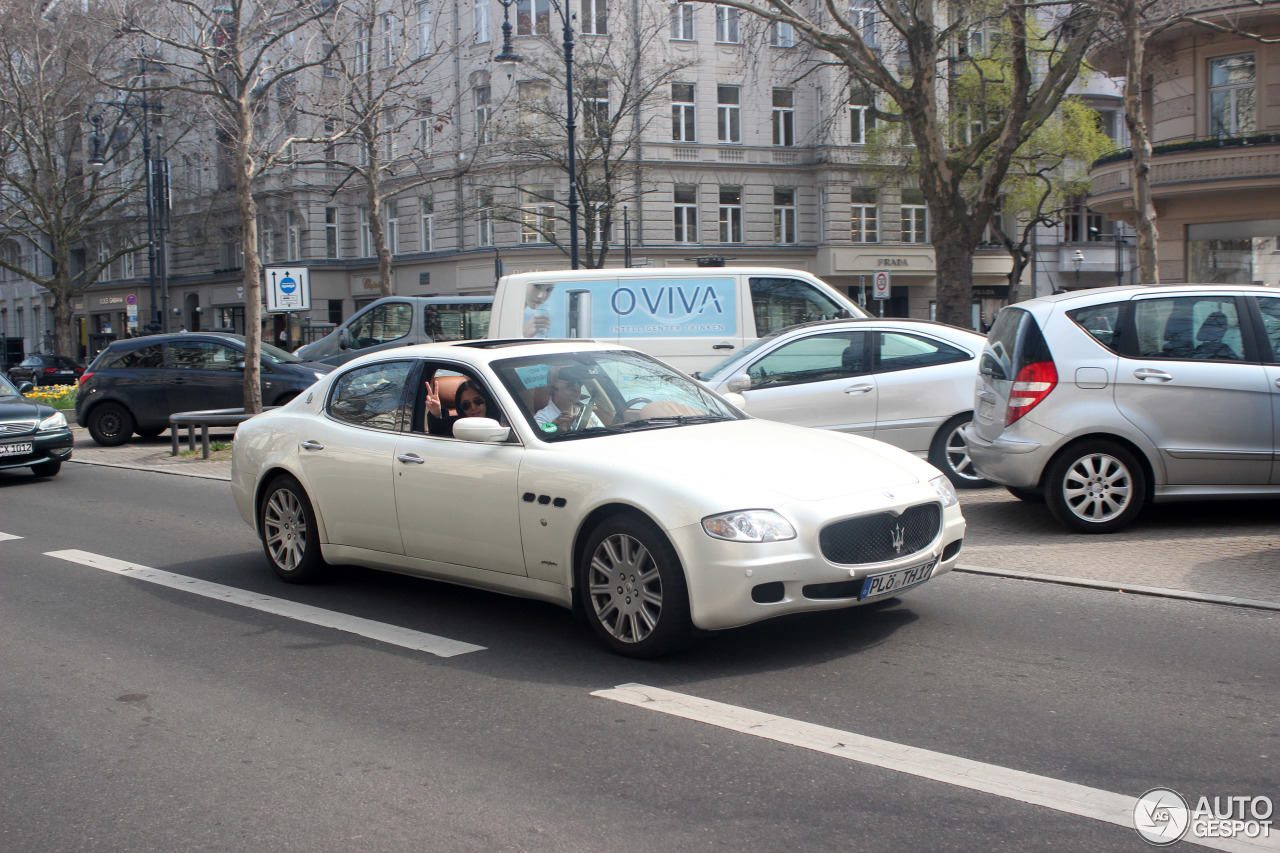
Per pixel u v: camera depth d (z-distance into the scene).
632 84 34.53
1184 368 7.99
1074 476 8.21
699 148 41.78
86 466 15.88
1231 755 4.06
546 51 37.69
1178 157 23.36
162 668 5.54
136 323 37.03
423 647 5.77
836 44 20.03
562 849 3.43
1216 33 23.25
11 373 37.97
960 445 10.48
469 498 5.99
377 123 27.81
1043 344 8.26
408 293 44.31
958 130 34.09
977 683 4.93
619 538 5.38
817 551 5.03
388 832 3.59
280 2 20.69
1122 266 48.47
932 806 3.66
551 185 39.91
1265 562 7.13
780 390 10.41
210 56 17.81
